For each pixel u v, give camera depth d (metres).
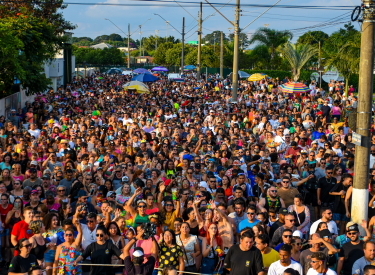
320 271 7.43
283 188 11.50
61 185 11.49
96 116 23.30
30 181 12.27
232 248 7.82
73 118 24.30
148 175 13.25
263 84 41.69
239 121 21.83
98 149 15.34
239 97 32.91
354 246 8.48
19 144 15.73
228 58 72.56
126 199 11.12
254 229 8.67
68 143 16.34
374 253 7.97
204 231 9.47
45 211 10.41
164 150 15.73
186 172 12.98
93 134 17.09
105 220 9.41
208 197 10.88
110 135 18.81
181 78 52.00
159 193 11.01
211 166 13.67
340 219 11.52
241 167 13.45
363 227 9.15
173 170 13.45
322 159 13.85
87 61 95.06
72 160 14.59
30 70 28.91
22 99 30.81
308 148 16.31
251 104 28.94
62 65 51.19
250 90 37.41
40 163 14.79
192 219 9.57
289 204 11.34
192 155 15.32
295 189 11.54
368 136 10.12
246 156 14.85
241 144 16.73
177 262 8.34
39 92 30.72
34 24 30.86
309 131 18.06
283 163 13.79
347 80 33.75
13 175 12.84
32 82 29.17
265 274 7.78
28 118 24.34
